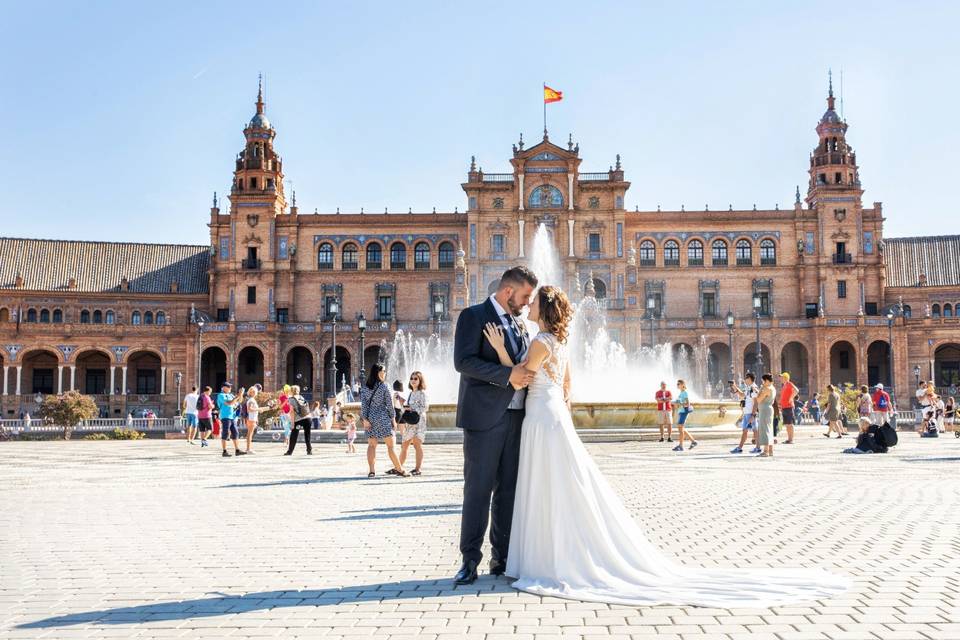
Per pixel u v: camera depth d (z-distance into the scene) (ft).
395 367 319.88
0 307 330.34
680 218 334.44
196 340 313.73
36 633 25.13
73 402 194.29
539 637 24.22
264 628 25.44
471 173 325.42
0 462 95.76
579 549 30.45
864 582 30.66
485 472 31.91
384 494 59.72
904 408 306.14
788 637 23.91
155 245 362.74
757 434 96.73
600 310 303.07
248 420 107.24
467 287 321.93
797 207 331.77
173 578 32.60
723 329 321.11
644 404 123.65
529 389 32.50
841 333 312.71
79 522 46.88
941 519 45.50
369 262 336.29
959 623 25.11
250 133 340.80
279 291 332.19
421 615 26.76
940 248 346.13
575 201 323.37
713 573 31.30
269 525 45.52
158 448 127.44
